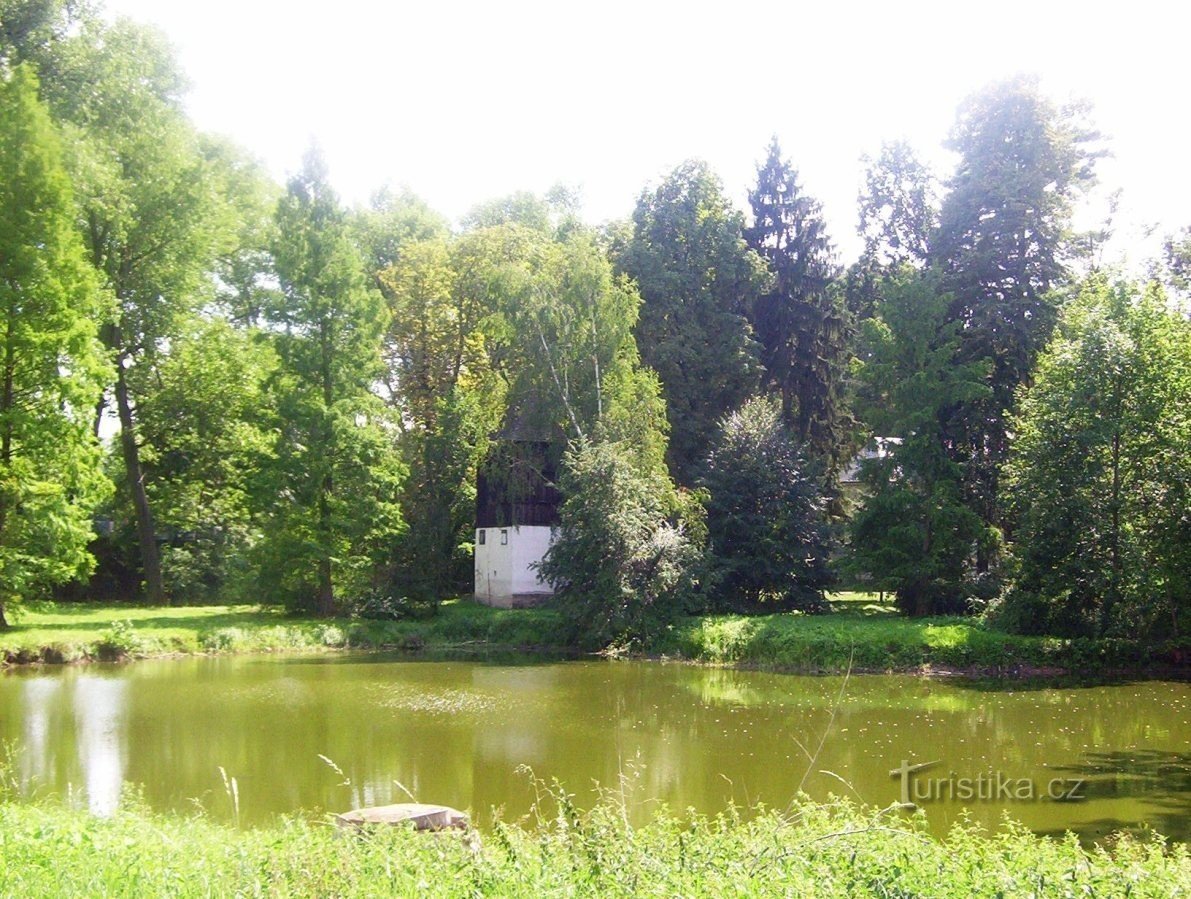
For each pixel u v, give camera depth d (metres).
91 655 30.70
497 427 42.50
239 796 15.09
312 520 38.44
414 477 45.75
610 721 21.62
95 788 15.42
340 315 39.12
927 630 31.53
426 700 24.38
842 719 21.92
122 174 38.44
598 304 40.34
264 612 40.12
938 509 36.88
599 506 35.56
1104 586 30.38
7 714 21.78
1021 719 21.86
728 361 47.34
